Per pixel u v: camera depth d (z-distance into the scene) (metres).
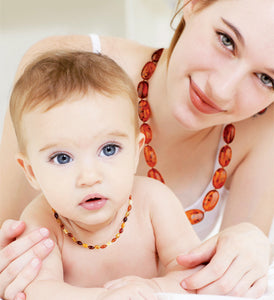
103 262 0.93
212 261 0.83
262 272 0.85
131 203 0.95
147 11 2.59
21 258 0.84
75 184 0.80
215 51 0.98
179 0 1.26
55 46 1.32
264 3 0.92
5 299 0.83
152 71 1.26
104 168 0.80
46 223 0.92
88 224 0.83
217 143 1.31
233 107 1.04
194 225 1.33
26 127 0.83
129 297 0.72
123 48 1.34
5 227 0.93
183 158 1.28
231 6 0.95
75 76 0.83
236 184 1.36
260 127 1.33
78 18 2.39
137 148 0.92
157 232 0.95
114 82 0.85
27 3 2.40
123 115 0.84
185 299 0.73
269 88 1.02
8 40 2.43
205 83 1.01
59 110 0.79
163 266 1.00
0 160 1.25
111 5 2.34
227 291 0.81
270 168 1.33
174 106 1.08
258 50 0.94
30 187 1.26
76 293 0.76
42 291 0.78
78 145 0.79
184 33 1.07
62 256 0.92
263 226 1.35
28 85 0.84
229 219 1.35
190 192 1.32
